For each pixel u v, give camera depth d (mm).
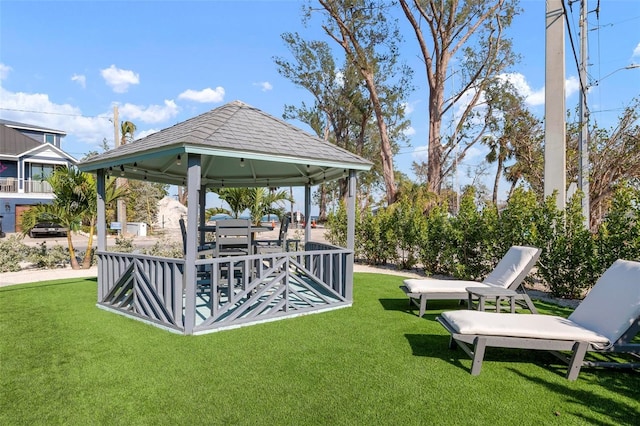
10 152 26078
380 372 3605
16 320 5375
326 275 6875
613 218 6344
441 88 16922
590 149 13102
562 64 7414
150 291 5262
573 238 6805
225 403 3012
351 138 31250
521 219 7535
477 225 8438
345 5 17500
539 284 8344
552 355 4105
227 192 13164
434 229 9383
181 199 37094
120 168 7051
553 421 2758
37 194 24922
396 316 5660
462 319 3744
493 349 4301
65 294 7125
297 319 5492
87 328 4996
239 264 7398
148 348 4250
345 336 4699
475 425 2695
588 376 3562
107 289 6090
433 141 17188
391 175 18531
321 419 2775
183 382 3383
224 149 5004
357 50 17984
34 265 10977
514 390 3248
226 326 5012
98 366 3742
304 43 25703
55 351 4152
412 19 16703
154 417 2811
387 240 10883
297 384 3346
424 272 10094
